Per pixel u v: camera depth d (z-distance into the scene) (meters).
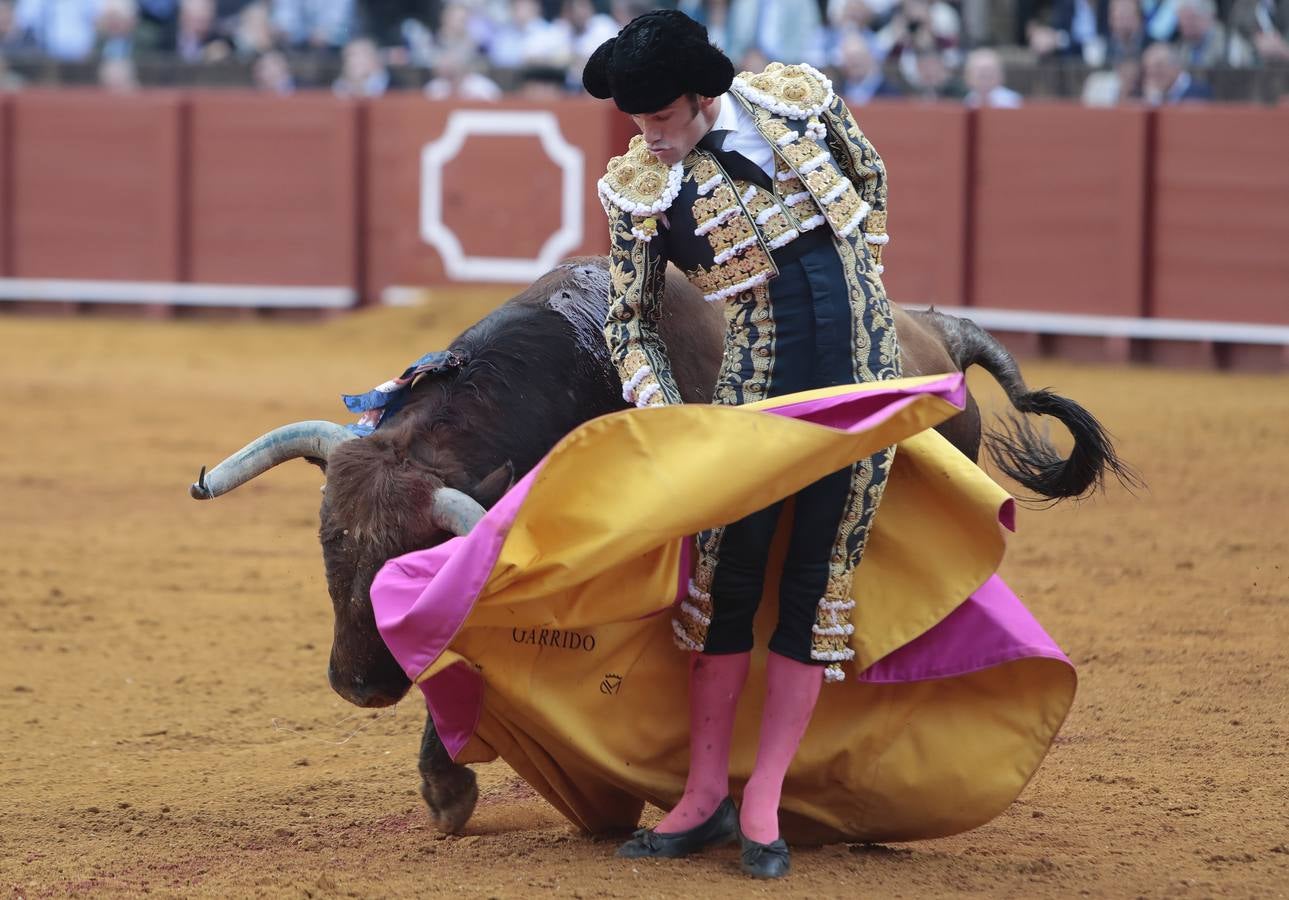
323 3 38.91
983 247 29.52
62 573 15.57
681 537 7.20
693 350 8.37
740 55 32.22
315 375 27.45
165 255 35.00
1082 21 31.73
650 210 7.35
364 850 8.37
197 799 9.43
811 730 7.93
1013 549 15.91
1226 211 27.62
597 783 8.20
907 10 31.70
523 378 8.23
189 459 21.08
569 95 33.72
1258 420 22.42
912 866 7.80
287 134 34.19
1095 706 10.99
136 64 37.41
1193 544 15.91
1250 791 9.16
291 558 16.25
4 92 35.72
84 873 8.06
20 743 10.71
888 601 7.70
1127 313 28.39
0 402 25.05
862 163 7.53
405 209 33.62
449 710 7.80
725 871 7.56
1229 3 29.73
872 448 7.13
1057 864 7.87
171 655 12.87
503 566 7.01
